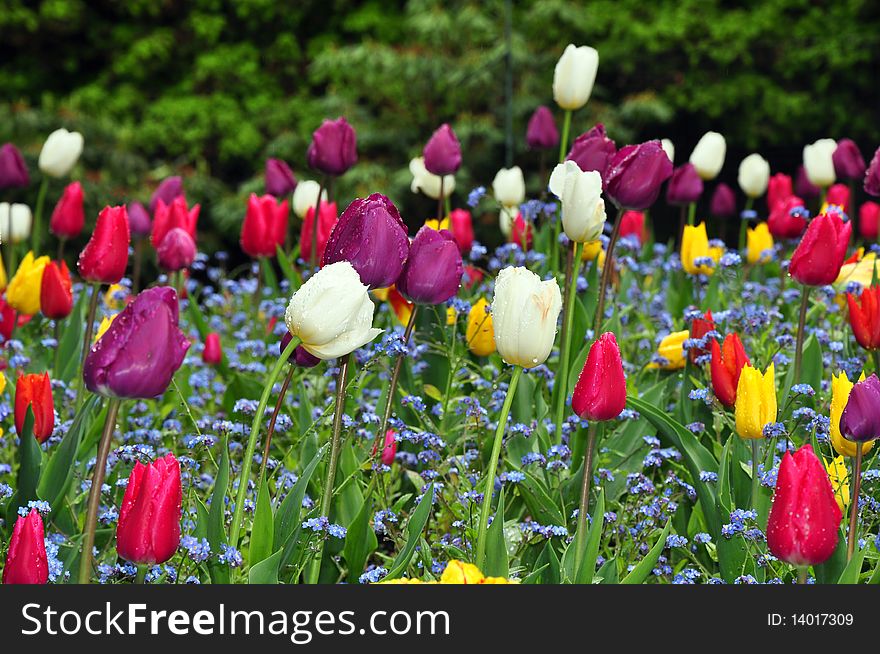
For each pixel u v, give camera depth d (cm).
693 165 507
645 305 504
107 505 317
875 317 312
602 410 245
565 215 319
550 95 1748
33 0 1827
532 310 235
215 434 356
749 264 536
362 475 316
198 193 1620
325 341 235
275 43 1900
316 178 1755
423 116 1738
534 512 298
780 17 1880
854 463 271
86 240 1406
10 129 1491
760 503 292
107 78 1881
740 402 280
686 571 285
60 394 406
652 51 1866
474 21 1727
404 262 269
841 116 1859
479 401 371
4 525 303
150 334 206
